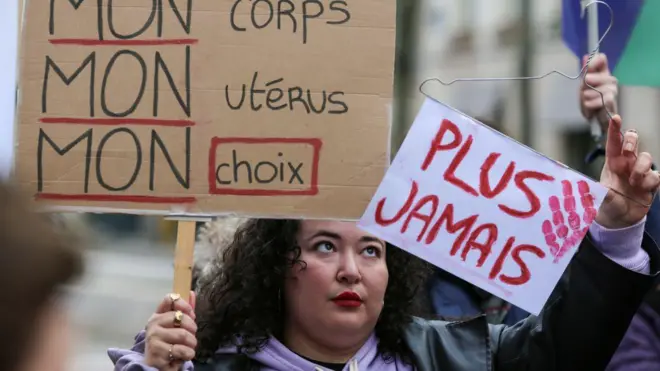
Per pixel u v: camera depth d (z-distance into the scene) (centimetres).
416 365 297
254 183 297
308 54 300
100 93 301
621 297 290
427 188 298
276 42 301
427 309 381
